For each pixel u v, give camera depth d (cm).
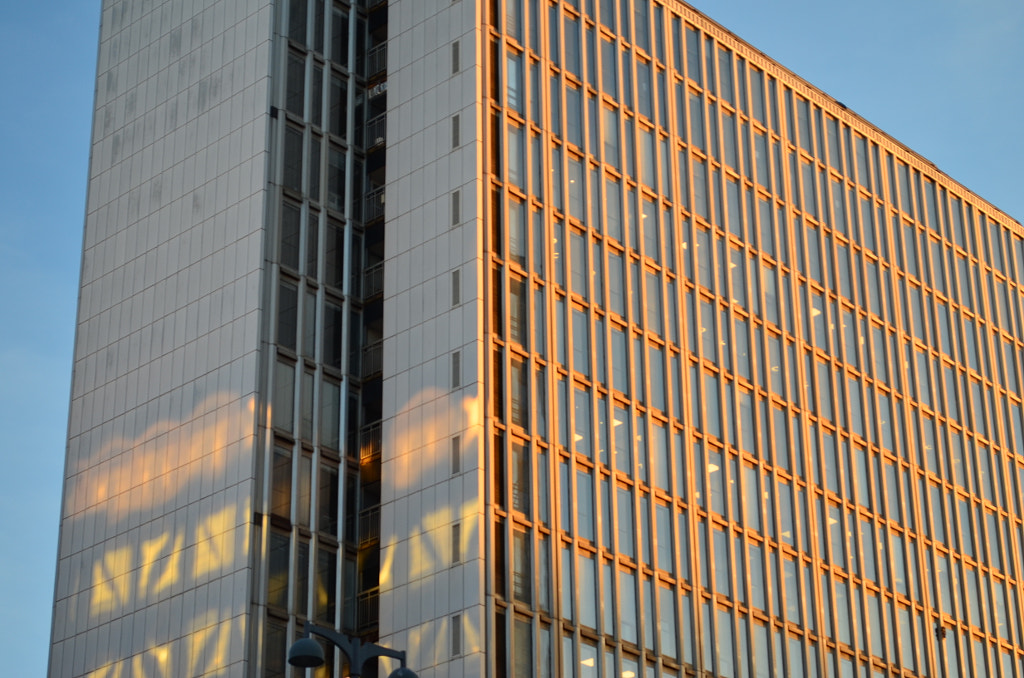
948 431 11181
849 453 10300
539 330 8644
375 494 8625
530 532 8125
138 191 9744
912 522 10525
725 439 9462
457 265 8581
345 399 8831
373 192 9362
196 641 8156
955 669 10306
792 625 9325
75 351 9631
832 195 11112
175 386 8938
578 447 8562
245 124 9244
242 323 8712
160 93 9919
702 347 9594
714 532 9131
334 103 9469
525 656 7831
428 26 9362
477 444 8069
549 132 9225
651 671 8394
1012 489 11500
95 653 8662
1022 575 11225
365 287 9175
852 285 10938
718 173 10262
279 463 8438
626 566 8525
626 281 9275
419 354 8544
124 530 8844
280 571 8219
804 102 11231
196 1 9962
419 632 7925
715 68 10606
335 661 8188
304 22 9544
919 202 11894
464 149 8831
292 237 8975
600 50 9800
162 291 9288
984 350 11856
